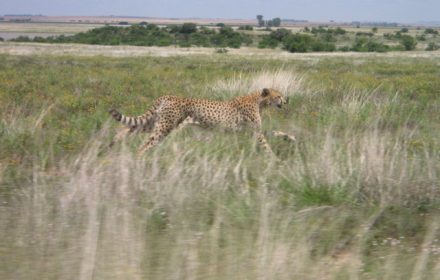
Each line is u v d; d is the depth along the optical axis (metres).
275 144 15.48
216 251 8.15
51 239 8.49
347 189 11.17
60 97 23.25
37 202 9.88
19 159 13.38
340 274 7.65
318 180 11.31
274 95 16.08
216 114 15.17
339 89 25.50
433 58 66.56
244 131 15.59
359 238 9.12
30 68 39.97
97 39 115.06
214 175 11.16
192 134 15.12
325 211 10.34
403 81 32.31
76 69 39.59
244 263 7.70
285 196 10.97
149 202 10.20
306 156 13.16
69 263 7.72
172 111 14.79
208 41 117.19
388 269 8.01
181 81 30.77
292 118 18.33
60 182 11.23
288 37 98.12
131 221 8.84
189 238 8.67
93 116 18.53
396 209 10.70
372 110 18.70
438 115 19.89
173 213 9.73
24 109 19.45
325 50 96.81
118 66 45.16
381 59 63.75
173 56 65.25
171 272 7.51
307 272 7.63
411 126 17.67
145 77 32.94
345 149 12.89
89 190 9.88
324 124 16.55
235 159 12.84
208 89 25.44
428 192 11.27
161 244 8.54
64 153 13.99
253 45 117.50
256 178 11.73
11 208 9.83
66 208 9.43
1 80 29.78
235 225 9.30
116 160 11.56
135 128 15.19
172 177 10.70
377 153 12.27
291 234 8.80
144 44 111.88
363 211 10.50
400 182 11.21
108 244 8.10
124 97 24.33
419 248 8.95
